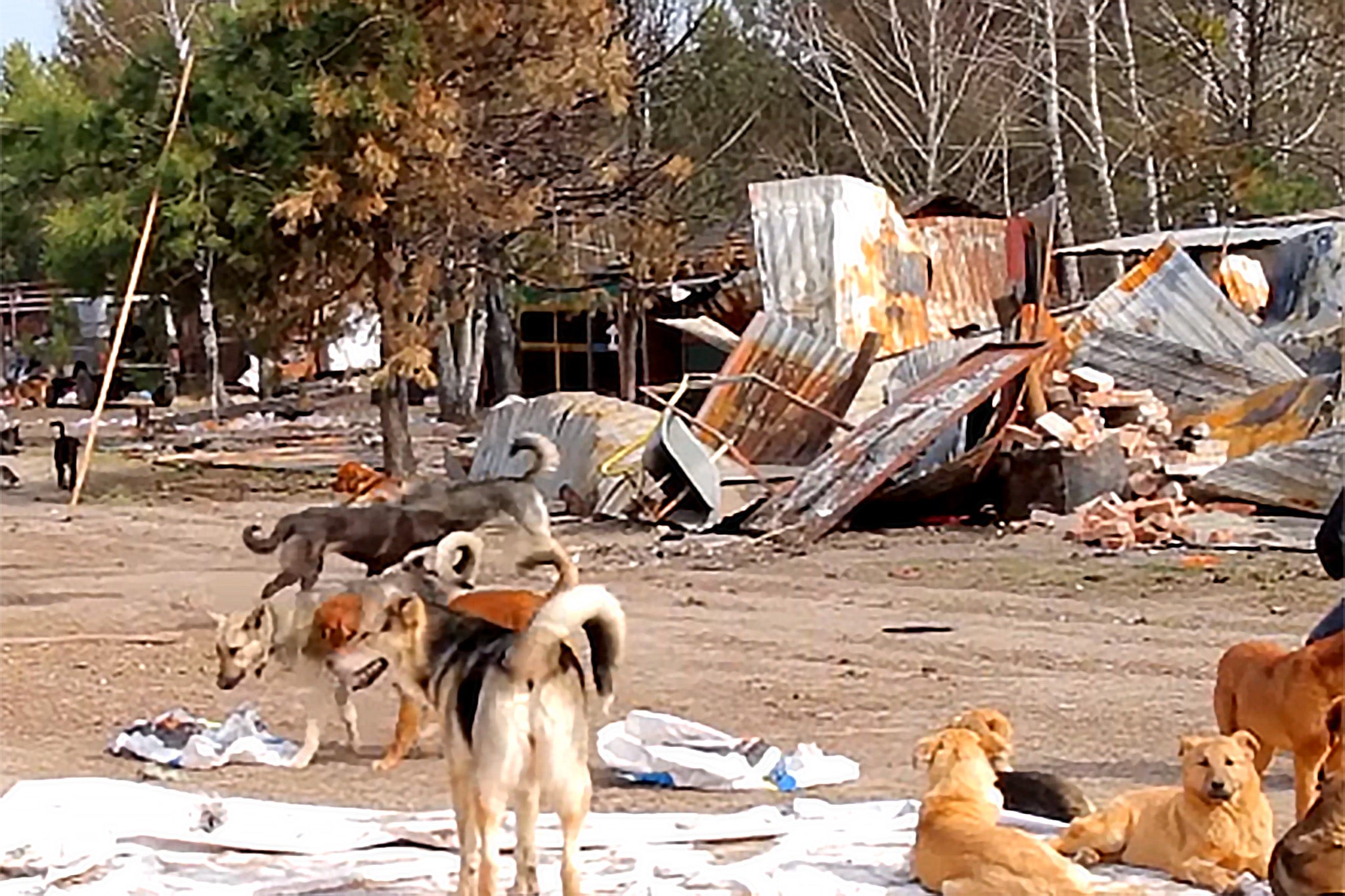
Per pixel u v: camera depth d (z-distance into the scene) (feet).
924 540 76.64
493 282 137.39
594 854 28.63
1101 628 55.16
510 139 112.47
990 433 81.41
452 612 26.71
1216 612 57.62
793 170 193.16
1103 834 26.63
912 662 49.73
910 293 115.24
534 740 24.88
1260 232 121.19
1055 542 74.43
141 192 103.86
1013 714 42.06
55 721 42.70
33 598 63.31
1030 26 192.34
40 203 123.85
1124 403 85.92
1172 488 80.12
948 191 179.83
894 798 33.30
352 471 75.61
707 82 194.80
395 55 102.78
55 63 145.38
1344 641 28.86
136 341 203.72
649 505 82.33
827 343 91.09
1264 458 78.59
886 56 191.72
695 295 141.79
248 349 132.36
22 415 186.09
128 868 28.40
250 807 31.81
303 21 102.68
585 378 171.32
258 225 104.01
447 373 163.02
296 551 54.95
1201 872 25.61
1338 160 147.43
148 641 53.52
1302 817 25.31
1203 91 167.53
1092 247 128.57
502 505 56.95
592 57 110.42
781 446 89.71
